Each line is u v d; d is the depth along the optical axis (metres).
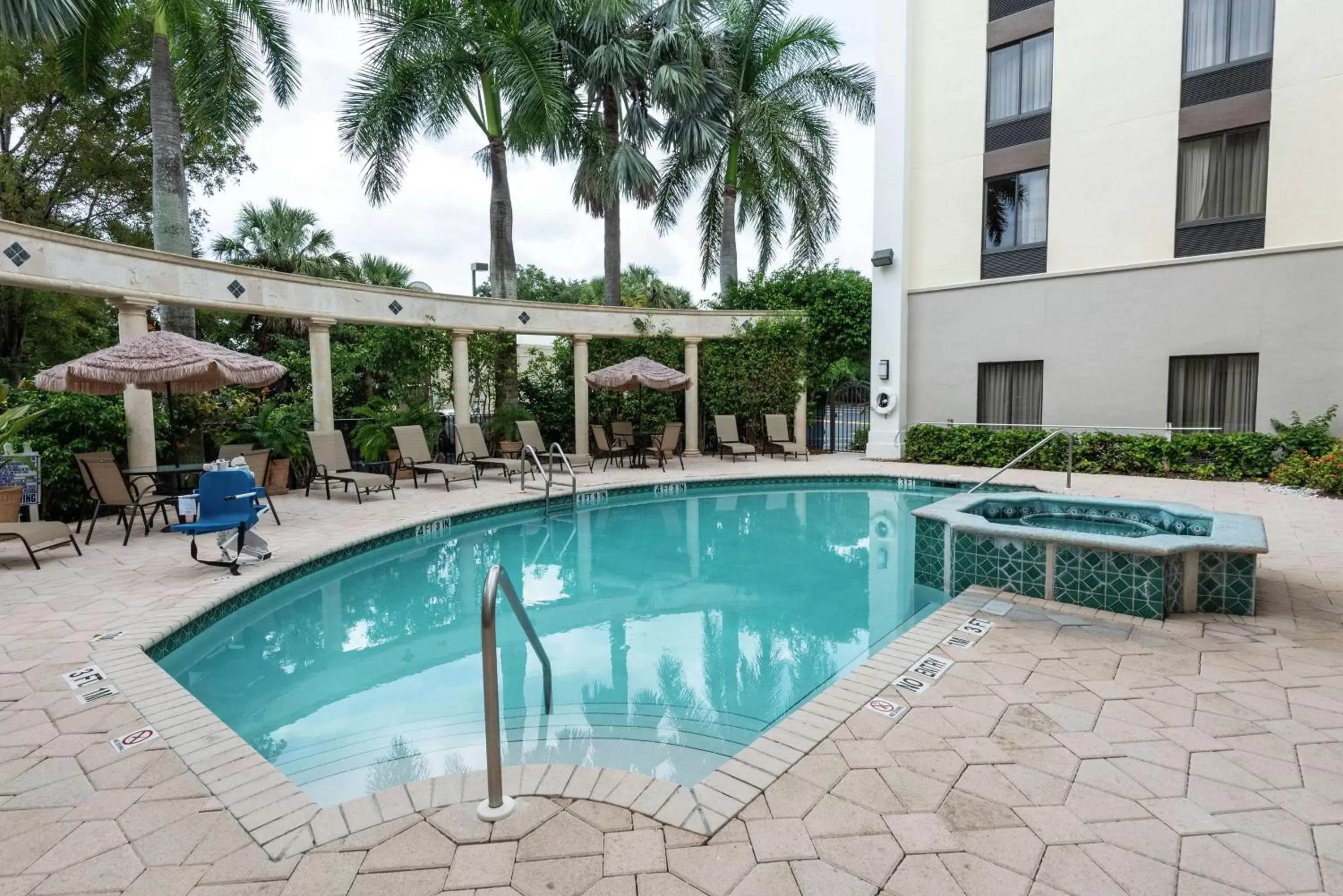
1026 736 2.73
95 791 2.39
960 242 13.06
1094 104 11.48
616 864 1.97
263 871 1.96
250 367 7.47
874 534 8.05
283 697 3.82
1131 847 2.04
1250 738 2.70
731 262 17.58
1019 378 12.60
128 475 7.09
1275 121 10.02
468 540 7.80
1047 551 4.63
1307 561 5.41
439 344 14.26
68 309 15.62
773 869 1.95
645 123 15.71
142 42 14.45
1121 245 11.35
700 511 9.59
